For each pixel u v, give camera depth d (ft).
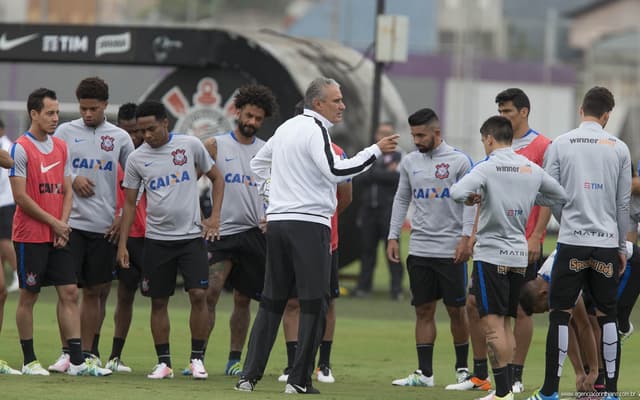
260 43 204.54
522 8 636.48
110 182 118.73
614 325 101.60
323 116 100.48
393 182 209.05
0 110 348.79
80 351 112.68
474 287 100.73
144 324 162.40
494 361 99.19
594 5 642.63
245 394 98.94
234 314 119.34
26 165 110.93
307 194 99.35
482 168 99.30
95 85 117.60
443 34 457.27
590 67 455.63
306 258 99.19
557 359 99.45
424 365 115.96
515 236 99.86
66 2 375.45
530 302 109.19
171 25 212.43
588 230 99.30
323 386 111.24
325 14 403.34
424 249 116.88
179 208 112.88
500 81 431.84
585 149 99.96
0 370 111.55
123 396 95.20
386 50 216.13
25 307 112.06
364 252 212.02
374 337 157.58
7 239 163.43
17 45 221.46
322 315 100.99
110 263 118.73
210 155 119.55
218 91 210.59
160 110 112.16
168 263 113.29
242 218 118.83
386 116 223.71
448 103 424.05
